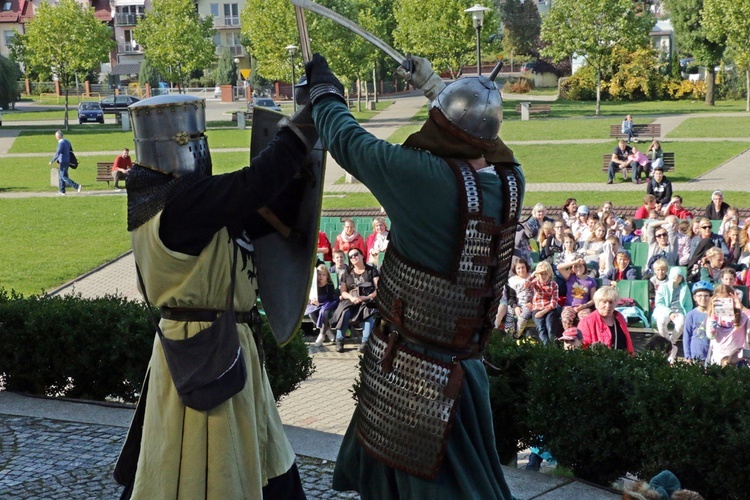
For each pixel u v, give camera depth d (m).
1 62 65.69
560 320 12.37
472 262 2.94
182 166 3.20
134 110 3.20
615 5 54.69
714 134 41.78
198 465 3.23
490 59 71.56
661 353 5.52
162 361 3.32
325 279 13.41
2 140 47.62
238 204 3.12
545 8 110.75
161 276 3.22
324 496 4.71
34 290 16.80
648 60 67.19
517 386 5.55
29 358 6.75
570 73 85.44
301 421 9.74
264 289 3.57
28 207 27.17
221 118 60.94
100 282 17.53
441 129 2.95
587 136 42.56
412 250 2.98
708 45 60.75
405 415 2.99
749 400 4.77
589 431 5.16
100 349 6.66
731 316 10.52
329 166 34.19
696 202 24.81
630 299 13.45
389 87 81.88
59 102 77.69
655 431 4.90
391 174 2.90
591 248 14.82
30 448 5.47
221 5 96.75
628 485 4.18
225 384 3.21
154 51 65.00
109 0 98.81
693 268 14.34
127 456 3.55
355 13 56.25
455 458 2.98
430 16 54.88
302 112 3.18
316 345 13.34
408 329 3.00
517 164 3.11
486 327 3.07
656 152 28.98
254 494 3.32
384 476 3.12
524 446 5.63
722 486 4.77
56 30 58.47
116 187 31.17
